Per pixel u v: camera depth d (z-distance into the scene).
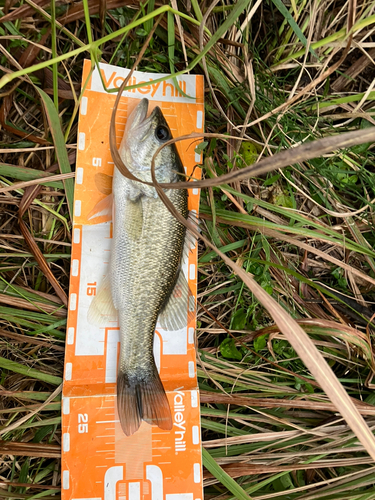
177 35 0.33
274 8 0.36
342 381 0.37
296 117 0.35
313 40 0.37
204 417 0.35
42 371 0.33
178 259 0.32
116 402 0.32
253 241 0.35
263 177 0.37
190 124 0.34
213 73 0.34
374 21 0.28
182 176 0.32
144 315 0.31
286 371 0.35
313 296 0.38
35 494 0.31
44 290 0.34
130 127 0.31
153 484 0.31
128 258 0.31
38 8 0.30
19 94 0.33
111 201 0.32
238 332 0.36
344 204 0.38
